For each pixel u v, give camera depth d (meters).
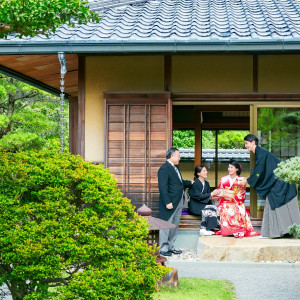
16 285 4.31
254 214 8.43
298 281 6.22
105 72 8.48
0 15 4.65
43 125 15.62
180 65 8.41
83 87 8.49
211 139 16.45
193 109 13.84
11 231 3.92
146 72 8.42
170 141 8.23
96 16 5.29
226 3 9.88
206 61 8.40
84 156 8.52
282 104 8.37
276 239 7.74
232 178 8.02
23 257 3.86
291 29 7.76
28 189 4.19
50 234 3.96
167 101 8.23
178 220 7.75
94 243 4.00
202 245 7.49
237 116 14.45
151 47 7.47
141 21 8.59
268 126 8.41
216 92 8.37
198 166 8.35
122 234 4.17
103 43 7.48
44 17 4.84
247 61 8.37
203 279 6.20
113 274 3.98
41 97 17.86
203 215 8.12
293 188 7.76
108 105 8.28
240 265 7.04
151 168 8.23
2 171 4.08
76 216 4.07
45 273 3.90
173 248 7.78
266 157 7.91
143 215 5.76
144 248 4.25
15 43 7.50
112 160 8.26
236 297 5.46
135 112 8.27
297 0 10.05
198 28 8.06
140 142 8.26
